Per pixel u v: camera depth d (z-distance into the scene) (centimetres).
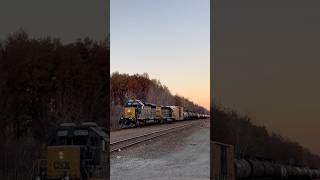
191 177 1973
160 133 3022
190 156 2308
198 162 2184
